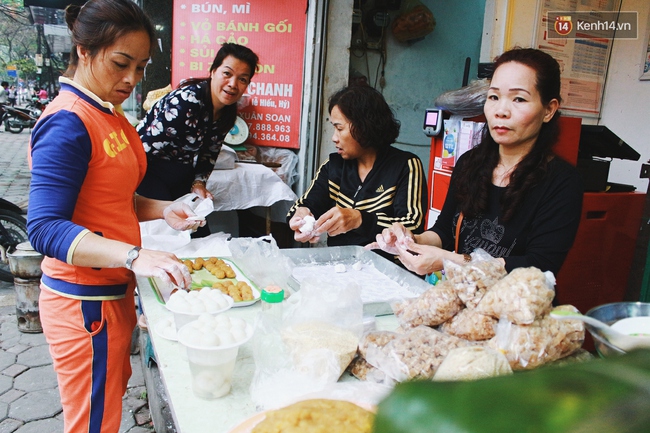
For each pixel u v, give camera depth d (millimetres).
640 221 2838
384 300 1595
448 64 4578
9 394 2730
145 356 2562
